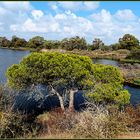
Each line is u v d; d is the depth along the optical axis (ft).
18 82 90.74
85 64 94.27
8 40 622.54
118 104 87.40
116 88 90.84
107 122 48.65
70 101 93.86
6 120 49.96
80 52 481.05
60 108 90.68
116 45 569.64
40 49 524.11
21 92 93.25
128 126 55.62
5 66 218.18
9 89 68.28
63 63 90.79
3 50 476.95
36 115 81.20
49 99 105.29
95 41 578.25
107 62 334.85
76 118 53.98
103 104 87.20
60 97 93.61
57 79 92.68
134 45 554.46
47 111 88.53
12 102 65.77
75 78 92.38
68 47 547.08
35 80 91.76
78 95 117.39
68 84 94.27
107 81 94.27
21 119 55.16
